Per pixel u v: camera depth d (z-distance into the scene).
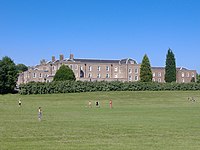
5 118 49.84
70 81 122.75
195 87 133.62
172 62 167.50
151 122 44.50
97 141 29.61
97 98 104.88
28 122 44.44
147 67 164.88
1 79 124.25
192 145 27.70
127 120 46.94
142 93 119.12
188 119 48.31
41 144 27.91
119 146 27.22
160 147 26.83
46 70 190.12
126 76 188.38
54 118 50.12
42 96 109.44
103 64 185.50
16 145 27.27
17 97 106.31
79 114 57.38
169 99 103.25
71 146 27.14
